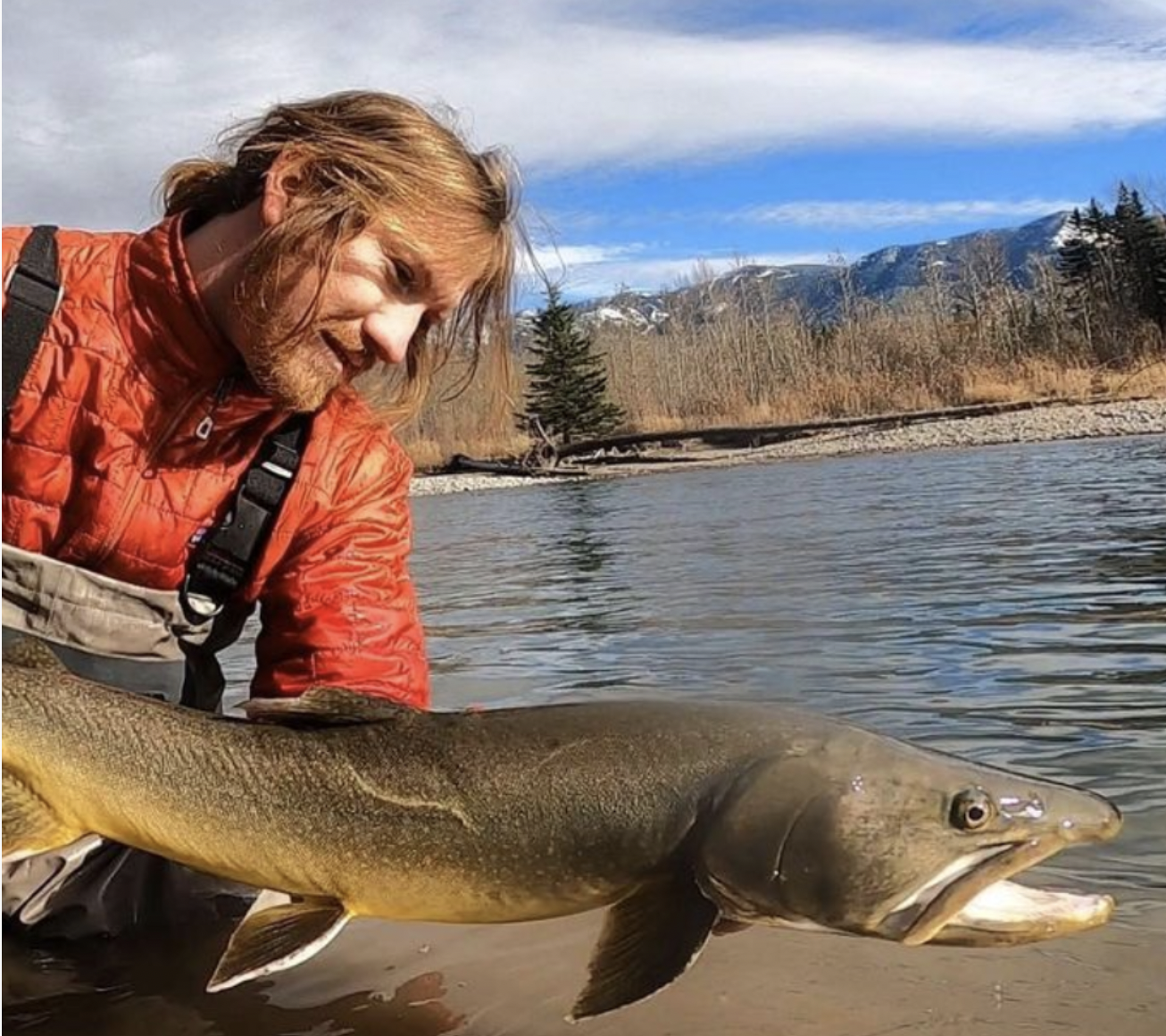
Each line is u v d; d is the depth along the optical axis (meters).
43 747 0.76
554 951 0.83
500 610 2.31
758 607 2.08
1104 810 0.68
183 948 0.88
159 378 0.84
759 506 4.46
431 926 0.88
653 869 0.68
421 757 0.72
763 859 0.66
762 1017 0.73
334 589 0.90
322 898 0.74
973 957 0.79
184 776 0.75
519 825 0.70
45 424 0.84
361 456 0.90
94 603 0.87
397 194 0.79
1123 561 2.29
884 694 1.41
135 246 0.84
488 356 0.94
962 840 0.66
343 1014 0.77
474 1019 0.75
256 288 0.80
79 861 0.90
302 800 0.73
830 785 0.67
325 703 0.75
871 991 0.75
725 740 0.69
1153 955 0.77
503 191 0.85
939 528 3.14
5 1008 0.80
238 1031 0.76
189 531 0.87
